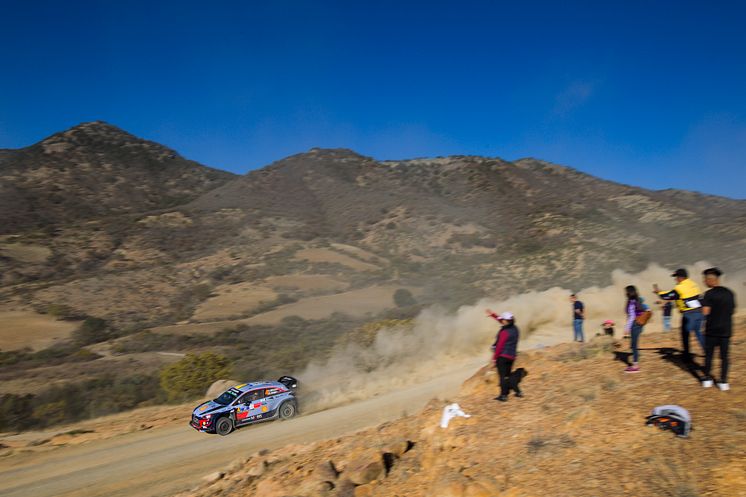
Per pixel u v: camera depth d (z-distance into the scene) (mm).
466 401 9367
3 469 16141
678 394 7352
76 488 13016
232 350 41844
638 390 7844
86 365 39156
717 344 7223
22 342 50938
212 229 115562
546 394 8648
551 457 6523
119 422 22656
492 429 7793
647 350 9953
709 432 6070
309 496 7676
